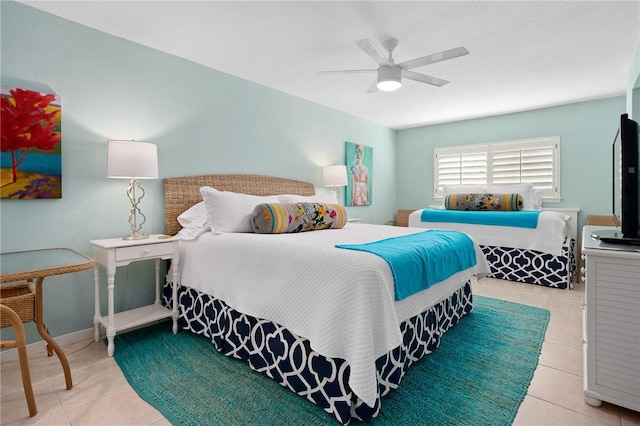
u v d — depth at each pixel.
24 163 2.18
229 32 2.56
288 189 3.98
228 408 1.62
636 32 2.58
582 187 4.54
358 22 2.41
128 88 2.69
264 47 2.81
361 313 1.48
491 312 2.95
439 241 2.33
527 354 2.16
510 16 2.35
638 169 1.71
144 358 2.12
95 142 2.51
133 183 2.60
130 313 2.49
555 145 4.70
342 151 4.94
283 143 4.02
